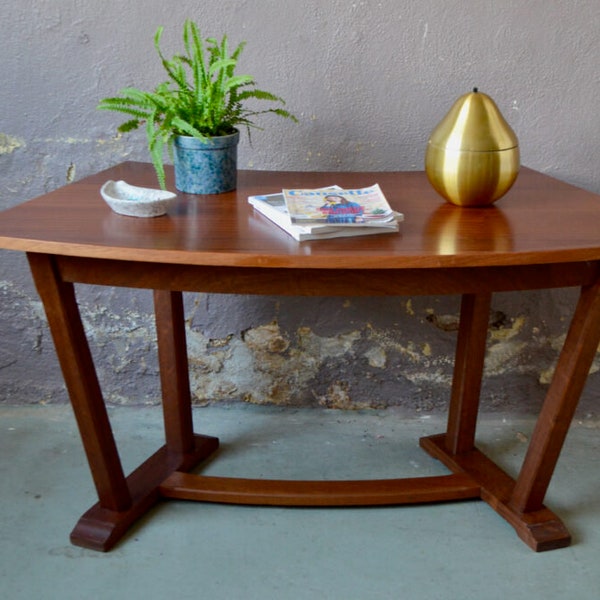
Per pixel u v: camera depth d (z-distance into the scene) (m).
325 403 2.62
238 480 2.15
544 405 1.94
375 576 1.89
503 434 2.53
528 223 1.79
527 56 2.27
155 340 2.54
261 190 2.06
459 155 1.85
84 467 2.30
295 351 2.55
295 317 2.50
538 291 2.46
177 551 1.96
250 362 2.57
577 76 2.29
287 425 2.55
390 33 2.25
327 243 1.63
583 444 2.46
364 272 1.68
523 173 2.27
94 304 2.51
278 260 1.53
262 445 2.44
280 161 2.38
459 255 1.55
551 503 2.17
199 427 2.53
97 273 1.73
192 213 1.83
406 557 1.95
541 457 1.96
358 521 2.09
